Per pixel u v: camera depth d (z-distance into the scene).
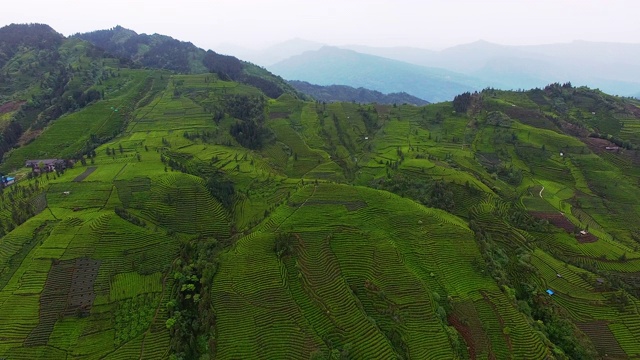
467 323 62.00
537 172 144.12
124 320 63.62
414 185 114.50
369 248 75.50
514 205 113.50
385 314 62.06
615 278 80.00
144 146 136.00
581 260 88.62
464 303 65.94
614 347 64.94
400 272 70.00
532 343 59.34
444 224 85.62
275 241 77.31
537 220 105.06
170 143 140.75
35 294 67.44
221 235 90.81
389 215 87.19
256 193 110.88
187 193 100.38
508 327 61.75
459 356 56.28
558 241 95.12
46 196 98.75
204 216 95.31
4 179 119.06
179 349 57.06
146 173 109.69
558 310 70.56
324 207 89.88
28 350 58.72
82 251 76.25
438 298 65.81
